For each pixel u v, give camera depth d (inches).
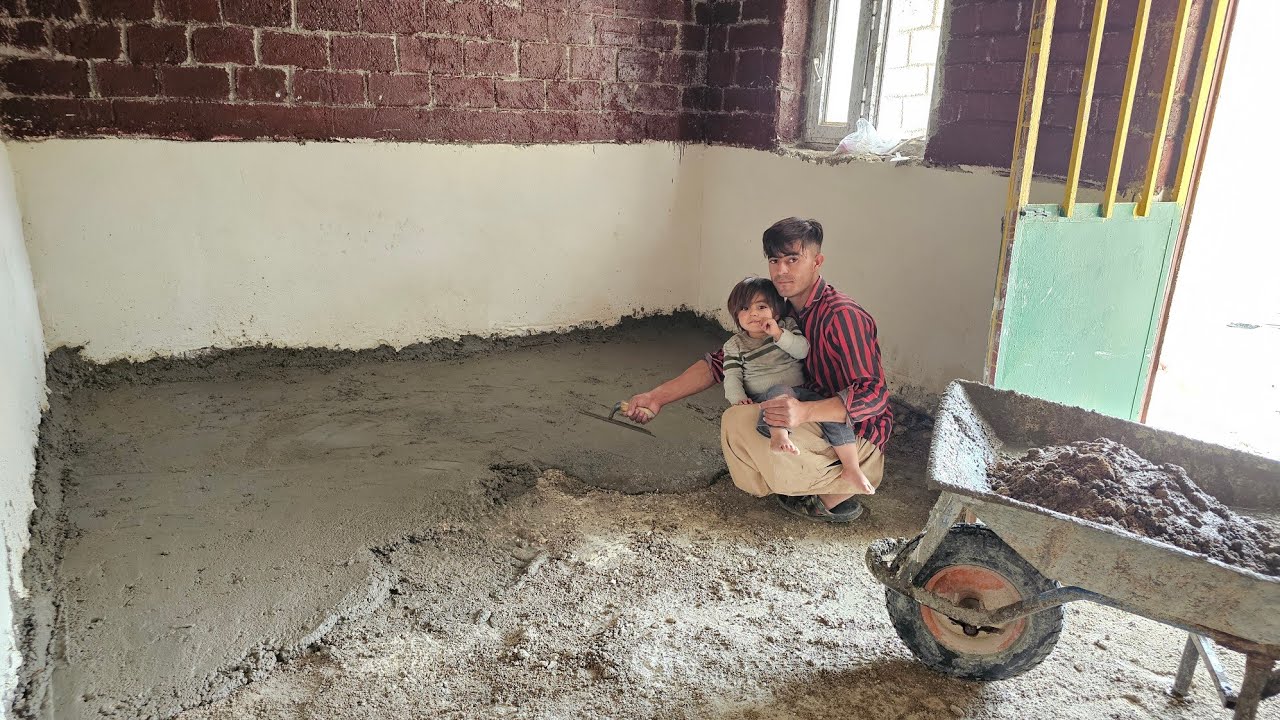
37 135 154.3
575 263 208.7
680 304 226.1
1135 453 86.9
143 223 165.9
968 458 84.1
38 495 117.6
